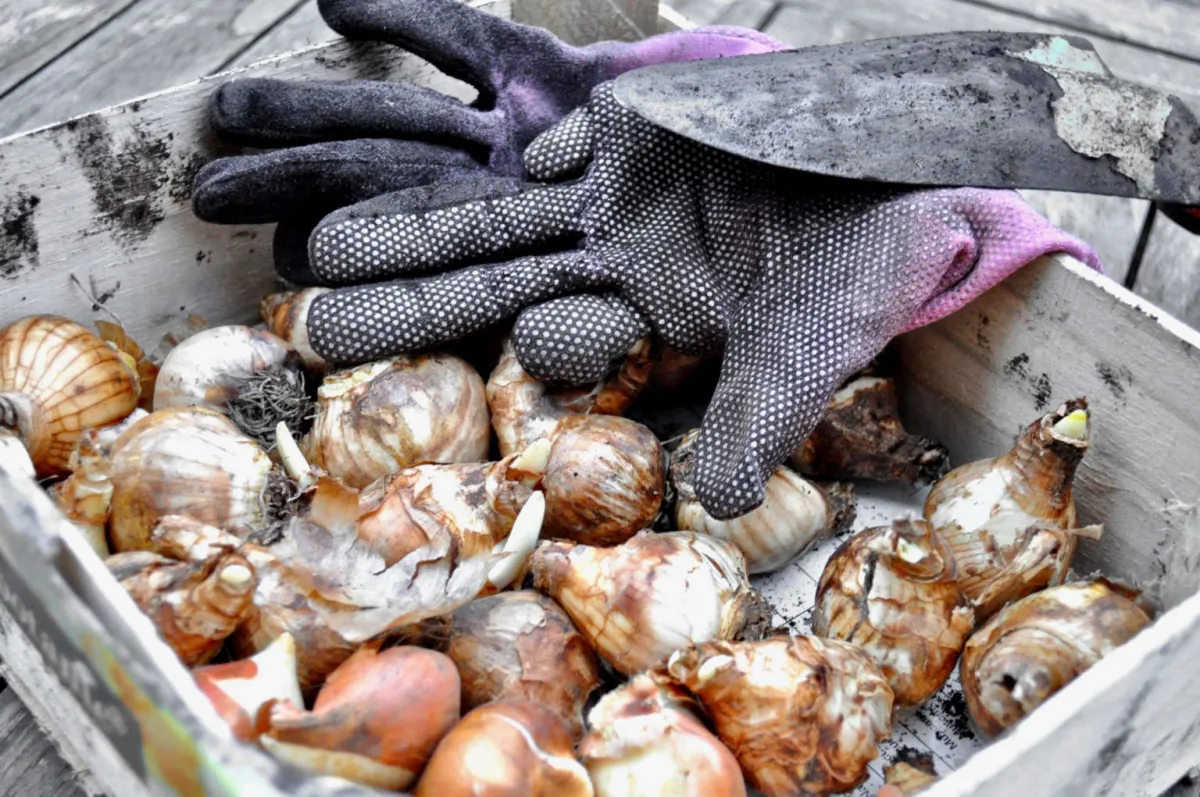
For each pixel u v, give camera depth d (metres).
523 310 0.53
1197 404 0.50
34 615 0.44
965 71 0.54
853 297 0.51
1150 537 0.52
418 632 0.46
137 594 0.44
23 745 0.50
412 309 0.52
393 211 0.53
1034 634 0.46
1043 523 0.51
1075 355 0.52
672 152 0.54
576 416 0.52
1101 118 0.53
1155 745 0.46
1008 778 0.41
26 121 0.66
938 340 0.56
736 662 0.45
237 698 0.42
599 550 0.48
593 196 0.54
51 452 0.53
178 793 0.40
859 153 0.52
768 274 0.52
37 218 0.55
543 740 0.42
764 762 0.45
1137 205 0.69
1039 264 0.52
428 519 0.47
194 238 0.59
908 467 0.55
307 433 0.54
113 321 0.59
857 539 0.49
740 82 0.53
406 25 0.56
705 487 0.49
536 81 0.58
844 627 0.48
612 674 0.48
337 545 0.46
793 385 0.50
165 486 0.48
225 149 0.58
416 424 0.51
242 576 0.44
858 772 0.46
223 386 0.53
